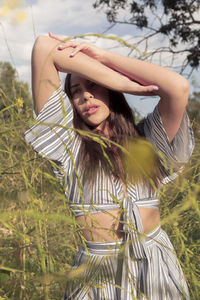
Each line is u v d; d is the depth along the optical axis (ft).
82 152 4.07
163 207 4.93
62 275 2.59
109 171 3.97
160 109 4.10
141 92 4.03
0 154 3.01
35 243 2.70
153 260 3.80
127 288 3.63
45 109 3.99
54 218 2.43
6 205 2.42
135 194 4.00
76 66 4.05
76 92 4.47
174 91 3.89
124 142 4.10
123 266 3.67
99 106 4.35
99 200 3.92
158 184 4.16
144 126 4.38
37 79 4.04
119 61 4.17
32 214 2.38
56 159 3.94
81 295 3.61
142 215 3.98
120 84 4.08
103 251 3.84
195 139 5.39
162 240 4.09
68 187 4.05
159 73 3.97
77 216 4.02
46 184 2.95
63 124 4.06
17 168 2.83
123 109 4.52
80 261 3.98
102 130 4.43
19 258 2.88
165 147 4.13
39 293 2.71
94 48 4.22
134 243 3.76
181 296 3.84
